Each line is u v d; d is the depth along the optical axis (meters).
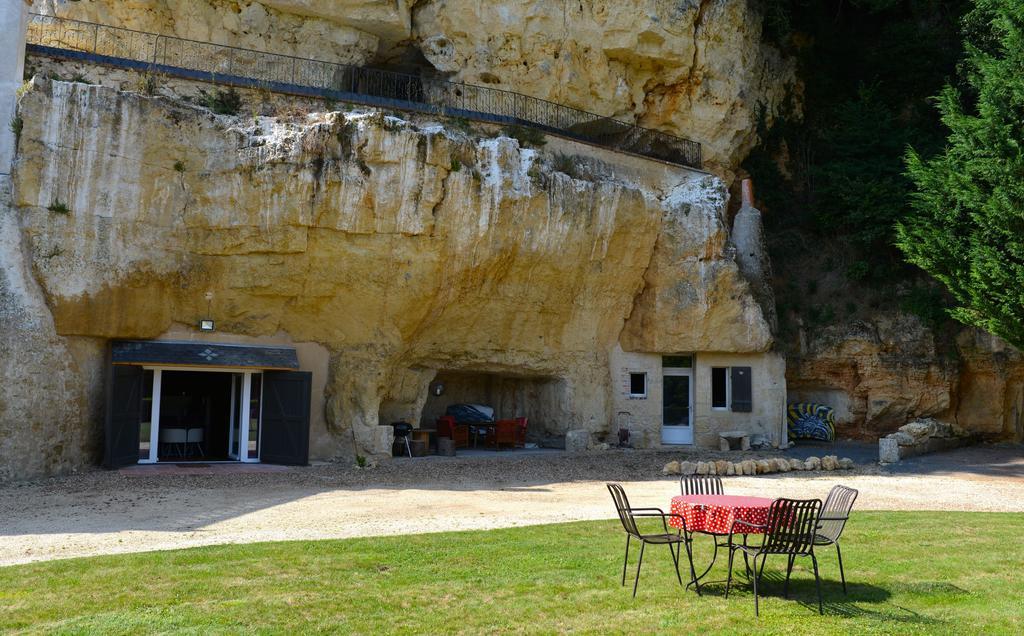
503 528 11.16
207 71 19.64
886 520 12.19
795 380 26.89
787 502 7.40
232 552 9.16
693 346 24.38
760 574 8.52
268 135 18.06
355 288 19.20
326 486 15.20
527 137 21.94
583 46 24.73
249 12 21.80
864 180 27.94
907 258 24.17
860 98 29.94
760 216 26.59
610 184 22.38
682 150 26.81
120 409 16.78
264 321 18.95
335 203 18.25
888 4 29.47
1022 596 7.86
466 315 21.33
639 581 8.29
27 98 15.88
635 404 24.77
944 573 8.78
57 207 16.03
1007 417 26.33
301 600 7.34
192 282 17.91
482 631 6.63
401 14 22.95
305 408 18.41
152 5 20.89
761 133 29.56
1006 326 20.75
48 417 15.62
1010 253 20.67
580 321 23.70
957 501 14.91
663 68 26.23
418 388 21.84
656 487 16.14
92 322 16.58
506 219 20.23
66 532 10.52
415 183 18.78
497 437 22.75
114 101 16.50
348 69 22.83
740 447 24.09
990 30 26.67
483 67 23.91
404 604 7.33
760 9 28.64
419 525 11.40
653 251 24.41
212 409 19.95
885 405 25.86
